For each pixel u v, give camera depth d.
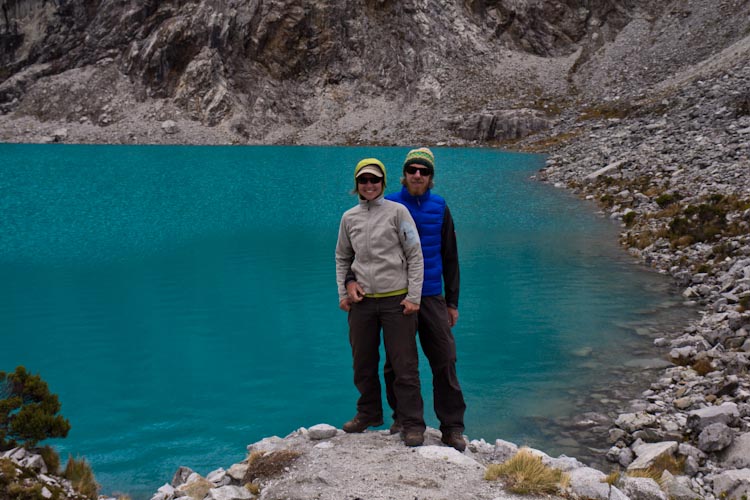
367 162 5.25
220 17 85.38
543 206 28.44
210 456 7.61
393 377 6.13
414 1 91.12
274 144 77.50
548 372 10.08
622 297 14.26
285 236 23.16
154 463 7.43
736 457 6.40
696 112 41.41
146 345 11.76
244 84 84.00
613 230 22.67
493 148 65.19
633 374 9.88
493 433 8.05
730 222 18.19
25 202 31.39
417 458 5.42
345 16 88.88
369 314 5.56
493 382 9.72
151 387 9.76
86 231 24.22
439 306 5.61
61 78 84.88
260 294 15.35
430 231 5.49
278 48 86.50
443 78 84.50
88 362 10.90
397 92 84.56
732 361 9.21
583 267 17.28
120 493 6.78
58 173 44.47
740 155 27.42
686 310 13.09
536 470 5.01
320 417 8.71
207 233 23.77
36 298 15.14
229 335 12.34
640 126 45.53
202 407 9.03
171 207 29.98
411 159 5.41
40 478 5.87
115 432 8.23
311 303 14.57
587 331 12.02
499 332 12.06
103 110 81.56
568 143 55.44
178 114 81.31
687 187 24.98
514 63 86.38
